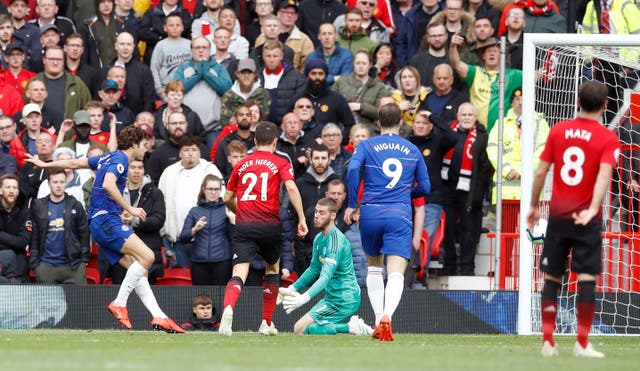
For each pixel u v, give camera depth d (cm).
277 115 5978
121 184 4159
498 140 5206
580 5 6631
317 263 4347
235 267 3966
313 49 6575
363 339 3862
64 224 5088
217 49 6206
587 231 2938
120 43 6172
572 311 4834
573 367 2556
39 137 5400
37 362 2500
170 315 4944
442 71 5762
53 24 6456
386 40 6681
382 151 3778
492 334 4825
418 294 4969
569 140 2959
